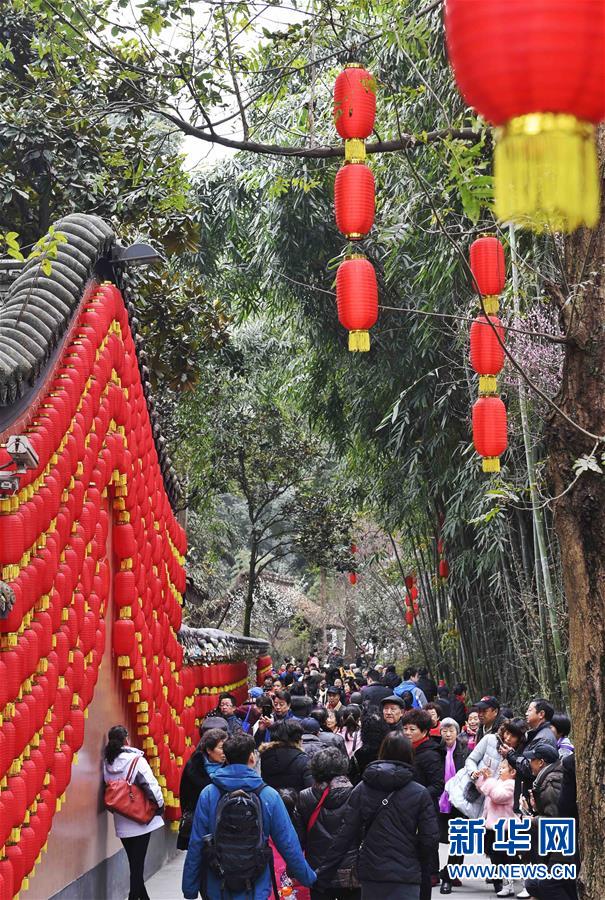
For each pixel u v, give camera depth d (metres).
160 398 17.25
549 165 2.99
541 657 13.95
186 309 14.49
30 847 6.24
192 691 12.52
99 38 7.27
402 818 6.32
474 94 3.05
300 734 8.18
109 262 9.06
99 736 8.66
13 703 5.96
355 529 31.22
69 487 7.31
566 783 6.59
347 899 6.76
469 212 5.37
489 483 14.27
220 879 5.79
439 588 20.61
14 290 7.48
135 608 9.41
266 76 8.05
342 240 17.59
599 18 2.86
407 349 16.72
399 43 6.25
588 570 5.12
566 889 6.82
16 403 6.27
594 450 4.98
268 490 29.16
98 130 13.30
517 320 11.62
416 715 8.56
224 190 19.44
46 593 6.52
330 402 20.52
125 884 9.48
